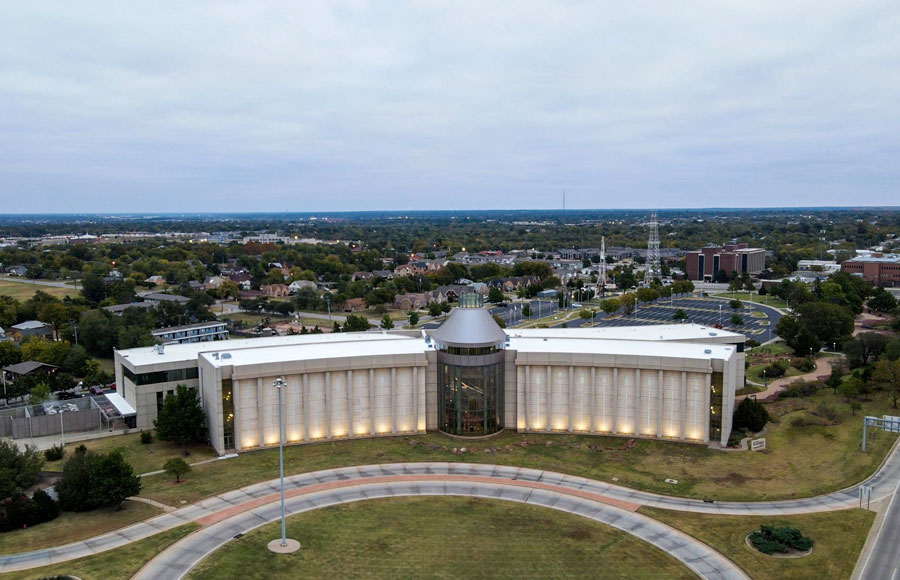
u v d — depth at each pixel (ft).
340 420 348.59
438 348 359.87
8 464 267.59
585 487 287.48
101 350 577.02
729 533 245.24
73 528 246.06
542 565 222.48
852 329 604.08
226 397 326.44
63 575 210.18
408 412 357.82
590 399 352.69
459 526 249.96
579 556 228.22
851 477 297.33
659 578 215.10
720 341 432.25
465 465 312.91
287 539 237.45
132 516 256.32
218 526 247.91
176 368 371.76
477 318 357.82
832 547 234.79
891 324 651.25
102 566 216.95
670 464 312.91
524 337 415.23
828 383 443.32
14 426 349.20
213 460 319.06
